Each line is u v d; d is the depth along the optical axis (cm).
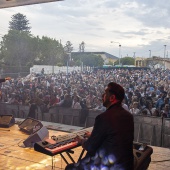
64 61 1959
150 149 272
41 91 881
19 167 327
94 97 737
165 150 443
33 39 1947
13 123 555
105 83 984
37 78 1266
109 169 186
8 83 1124
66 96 740
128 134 190
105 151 188
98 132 190
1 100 899
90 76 1139
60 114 686
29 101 799
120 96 200
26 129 491
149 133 552
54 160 352
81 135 265
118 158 183
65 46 2264
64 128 560
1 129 521
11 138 455
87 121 642
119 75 1082
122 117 192
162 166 362
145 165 247
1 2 528
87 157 207
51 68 1888
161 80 871
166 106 584
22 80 1357
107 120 189
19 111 767
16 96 863
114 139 185
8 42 1958
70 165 219
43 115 712
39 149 233
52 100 775
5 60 1959
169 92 698
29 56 1950
